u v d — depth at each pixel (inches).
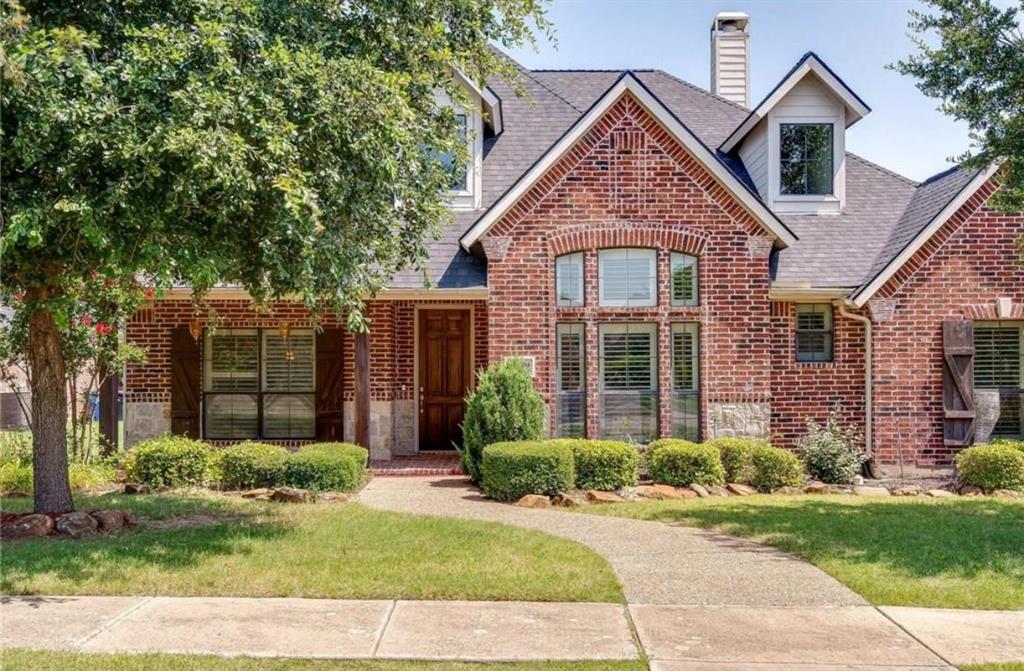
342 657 210.2
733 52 773.3
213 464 475.5
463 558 305.6
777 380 562.6
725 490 470.6
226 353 591.2
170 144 245.9
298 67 289.1
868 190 635.5
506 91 673.0
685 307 531.2
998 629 237.8
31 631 225.0
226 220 286.8
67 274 311.4
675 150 531.5
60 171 270.8
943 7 384.2
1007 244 540.4
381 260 365.4
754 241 530.9
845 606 258.5
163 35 271.7
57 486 360.2
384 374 586.6
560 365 532.1
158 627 230.2
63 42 259.6
